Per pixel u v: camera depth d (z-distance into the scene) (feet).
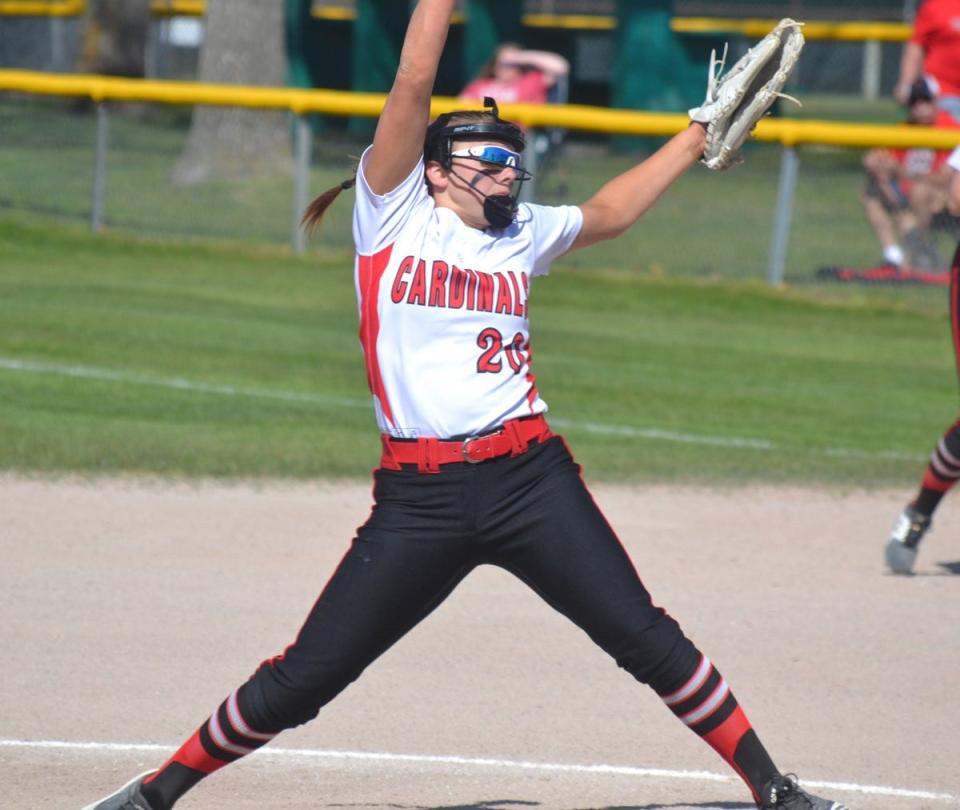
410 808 52.54
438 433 45.98
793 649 72.49
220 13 234.38
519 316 47.11
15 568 81.71
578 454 112.78
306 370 139.33
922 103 185.06
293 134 215.31
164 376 133.90
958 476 82.74
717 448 116.98
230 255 195.72
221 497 98.63
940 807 53.57
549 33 314.76
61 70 369.09
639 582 47.37
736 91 51.49
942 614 78.89
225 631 72.69
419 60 44.21
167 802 47.73
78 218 208.64
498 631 74.28
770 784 47.88
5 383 127.54
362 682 66.28
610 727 61.62
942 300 181.78
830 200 186.91
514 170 46.75
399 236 46.37
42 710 61.46
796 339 164.76
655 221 200.64
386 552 46.34
